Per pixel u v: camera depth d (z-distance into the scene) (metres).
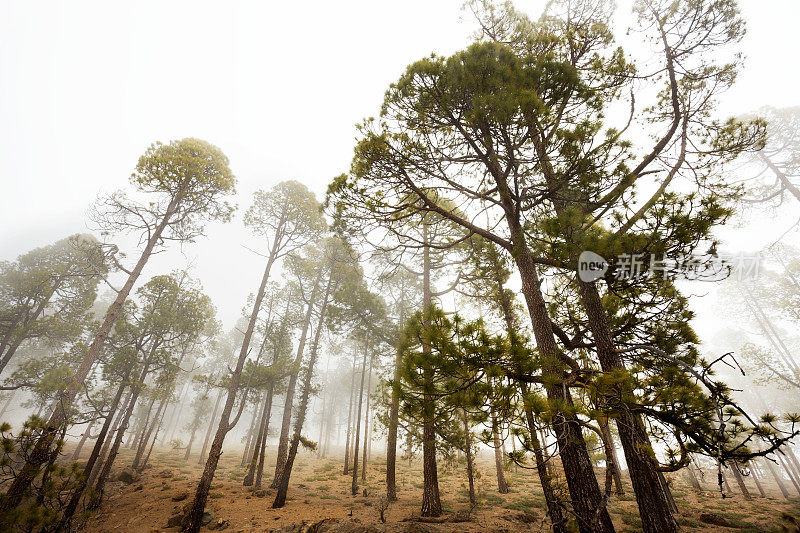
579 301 7.50
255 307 16.53
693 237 4.42
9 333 19.44
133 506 12.05
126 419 16.28
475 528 8.52
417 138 6.88
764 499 16.78
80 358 17.47
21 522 5.36
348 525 7.85
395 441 13.31
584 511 4.51
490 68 6.24
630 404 4.05
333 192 7.07
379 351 18.12
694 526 10.09
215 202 17.52
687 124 7.34
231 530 9.45
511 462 4.12
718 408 3.80
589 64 8.06
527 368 4.11
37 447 7.14
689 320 5.94
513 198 6.67
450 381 4.63
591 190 6.29
